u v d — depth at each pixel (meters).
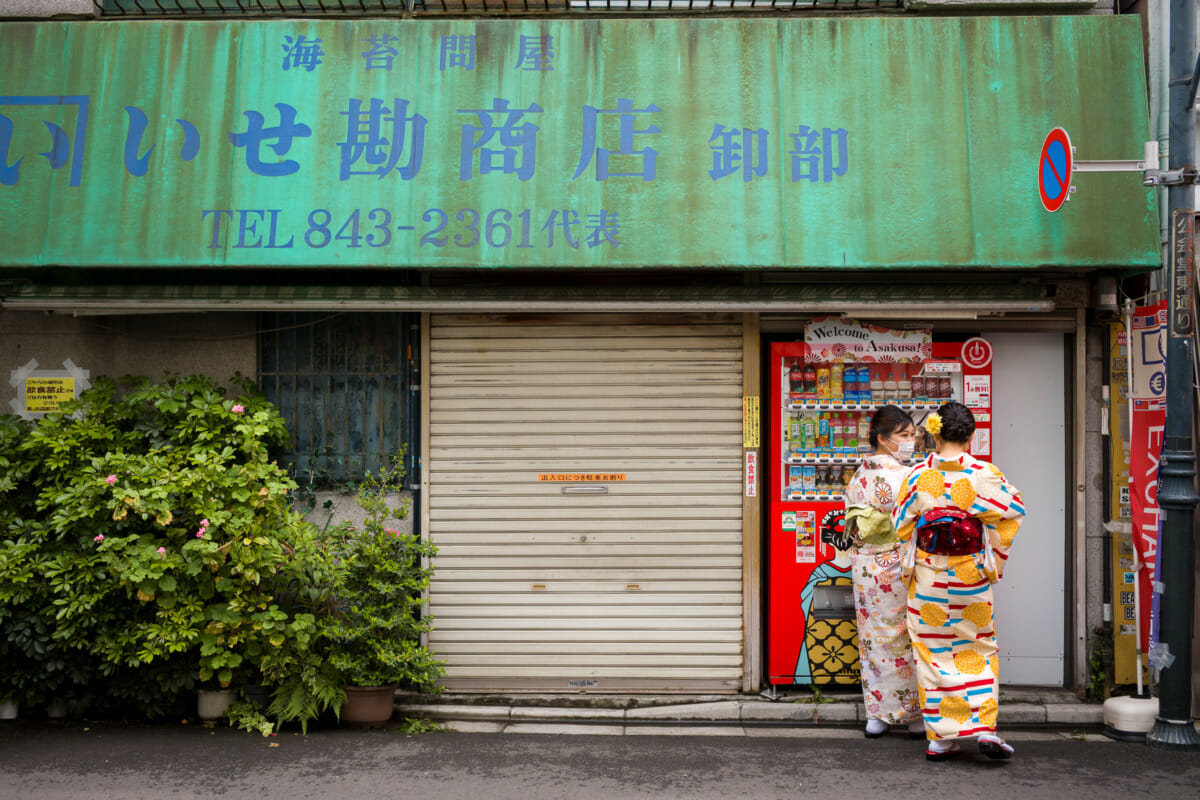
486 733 5.73
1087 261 5.78
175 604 5.50
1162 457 5.52
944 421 5.18
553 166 5.93
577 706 6.12
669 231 5.86
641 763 5.16
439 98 6.02
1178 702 5.45
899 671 5.60
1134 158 5.87
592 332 6.33
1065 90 5.96
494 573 6.31
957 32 6.04
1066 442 6.37
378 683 5.71
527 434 6.34
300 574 5.64
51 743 5.41
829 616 6.19
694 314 6.30
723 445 6.29
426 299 6.01
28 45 6.14
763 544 6.44
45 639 5.50
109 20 6.35
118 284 6.31
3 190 6.00
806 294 6.00
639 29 6.07
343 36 6.10
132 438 5.92
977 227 5.84
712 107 5.98
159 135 6.03
